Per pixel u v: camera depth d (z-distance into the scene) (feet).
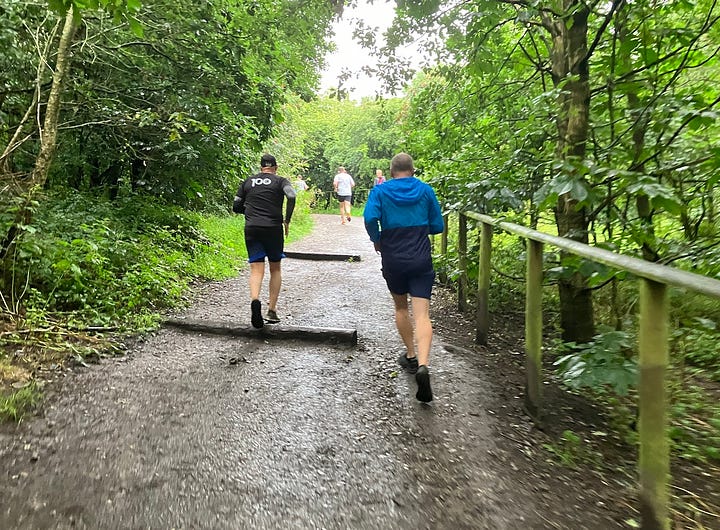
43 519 7.16
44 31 19.26
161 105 24.27
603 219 15.94
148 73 24.98
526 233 11.45
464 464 9.34
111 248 19.57
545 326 19.13
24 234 15.74
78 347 13.74
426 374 11.53
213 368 13.46
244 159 32.17
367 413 11.32
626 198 14.88
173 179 29.84
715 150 12.32
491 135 21.03
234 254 31.40
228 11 24.84
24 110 21.70
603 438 10.61
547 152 17.25
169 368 13.28
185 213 32.73
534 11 14.78
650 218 14.78
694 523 7.78
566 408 12.03
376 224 12.78
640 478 7.22
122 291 17.95
